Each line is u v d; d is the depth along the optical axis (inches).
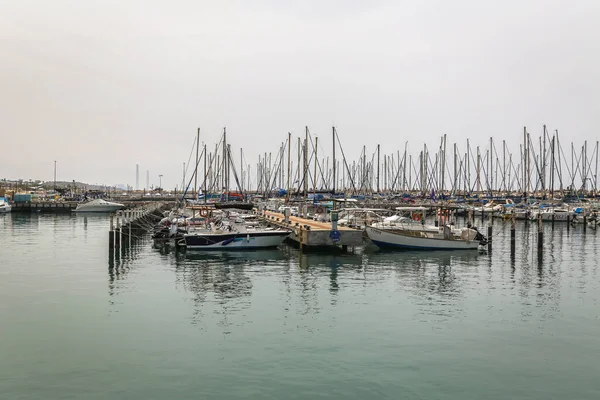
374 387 588.1
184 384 591.8
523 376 626.2
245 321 844.6
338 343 737.0
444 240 1764.3
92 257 1585.9
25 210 4411.9
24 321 837.2
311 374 623.2
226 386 586.9
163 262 1482.5
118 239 1619.1
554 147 3873.0
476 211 3917.3
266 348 713.6
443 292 1082.7
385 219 2112.5
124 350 701.3
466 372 635.5
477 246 1784.0
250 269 1362.0
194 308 927.7
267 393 569.0
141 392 570.6
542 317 886.4
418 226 1927.9
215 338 754.8
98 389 578.2
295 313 898.1
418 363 663.1
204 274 1280.8
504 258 1615.4
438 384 598.5
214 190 3939.5
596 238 2385.6
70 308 922.1
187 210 2822.3
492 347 727.7
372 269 1374.3
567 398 567.8
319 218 2285.9
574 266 1460.4
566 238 2393.0
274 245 1776.6
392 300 1002.7
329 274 1290.6
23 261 1489.9
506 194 4584.2
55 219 3582.7
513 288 1130.7
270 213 2834.6
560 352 710.5
